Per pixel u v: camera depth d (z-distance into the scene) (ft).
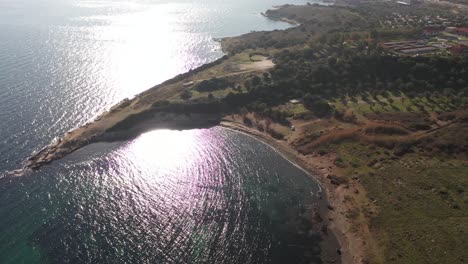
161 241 308.60
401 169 383.45
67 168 404.98
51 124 490.08
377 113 486.38
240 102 548.72
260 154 441.68
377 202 343.67
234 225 329.11
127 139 473.67
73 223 325.42
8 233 314.14
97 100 566.77
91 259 290.56
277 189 378.32
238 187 380.37
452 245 285.23
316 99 533.55
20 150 431.02
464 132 426.51
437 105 494.59
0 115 496.64
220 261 291.79
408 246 290.56
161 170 407.03
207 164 419.95
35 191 365.61
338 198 361.51
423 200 337.93
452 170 374.84
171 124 509.76
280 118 506.07
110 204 349.82
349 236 313.94
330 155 422.41
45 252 296.10
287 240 313.73
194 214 340.18
